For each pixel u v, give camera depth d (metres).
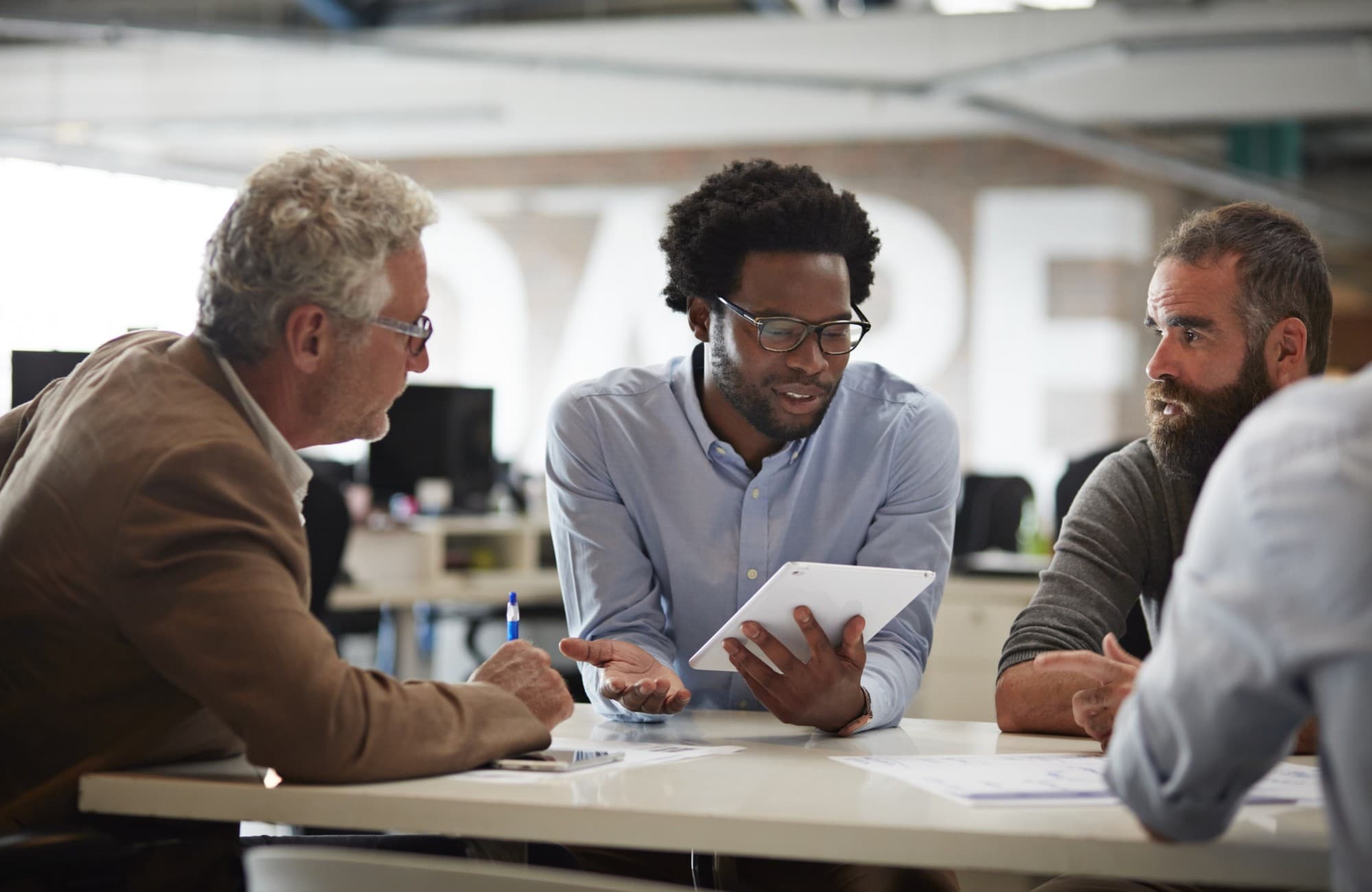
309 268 1.41
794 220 1.79
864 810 1.17
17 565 1.38
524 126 9.62
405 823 1.22
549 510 2.09
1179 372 1.73
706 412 2.00
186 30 7.03
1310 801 1.21
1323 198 9.39
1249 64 7.77
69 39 8.88
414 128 9.69
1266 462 0.95
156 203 7.59
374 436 1.56
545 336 10.38
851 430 2.01
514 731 1.41
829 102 8.85
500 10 8.57
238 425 1.39
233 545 1.30
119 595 1.32
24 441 1.56
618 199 10.24
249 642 1.27
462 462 5.77
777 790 1.26
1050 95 8.27
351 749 1.26
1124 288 9.42
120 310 7.49
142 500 1.32
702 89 8.86
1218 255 1.71
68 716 1.39
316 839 1.55
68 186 7.36
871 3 8.16
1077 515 1.89
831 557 2.00
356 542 5.29
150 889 1.28
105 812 1.31
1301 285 1.70
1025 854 1.08
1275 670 0.93
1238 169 8.57
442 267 10.52
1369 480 0.90
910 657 1.89
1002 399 9.57
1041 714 1.68
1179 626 1.01
